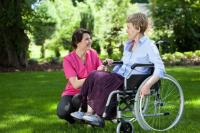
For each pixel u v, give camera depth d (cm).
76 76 561
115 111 500
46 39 2677
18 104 809
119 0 2627
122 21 2598
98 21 2634
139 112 496
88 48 568
